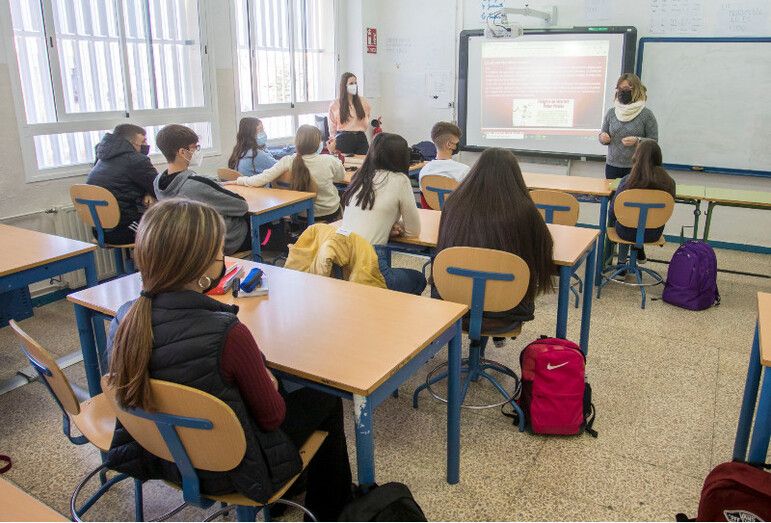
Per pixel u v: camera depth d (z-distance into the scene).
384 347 1.69
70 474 2.25
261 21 5.47
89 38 4.06
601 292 4.16
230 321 1.32
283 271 2.36
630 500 2.08
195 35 4.84
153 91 4.57
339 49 6.36
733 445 2.40
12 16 3.61
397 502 1.49
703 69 5.16
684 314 3.78
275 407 1.42
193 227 1.30
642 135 4.76
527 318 2.46
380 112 6.80
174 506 2.07
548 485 2.17
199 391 1.26
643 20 5.31
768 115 5.01
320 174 4.09
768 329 1.82
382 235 2.72
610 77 5.54
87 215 3.61
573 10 5.59
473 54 6.10
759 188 5.22
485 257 2.26
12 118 3.64
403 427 2.54
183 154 3.18
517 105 6.04
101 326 2.19
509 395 2.70
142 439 1.43
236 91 5.23
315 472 1.85
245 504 1.44
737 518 1.60
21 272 2.35
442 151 3.86
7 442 2.45
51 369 1.54
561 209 3.64
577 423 2.43
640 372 3.00
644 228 3.81
